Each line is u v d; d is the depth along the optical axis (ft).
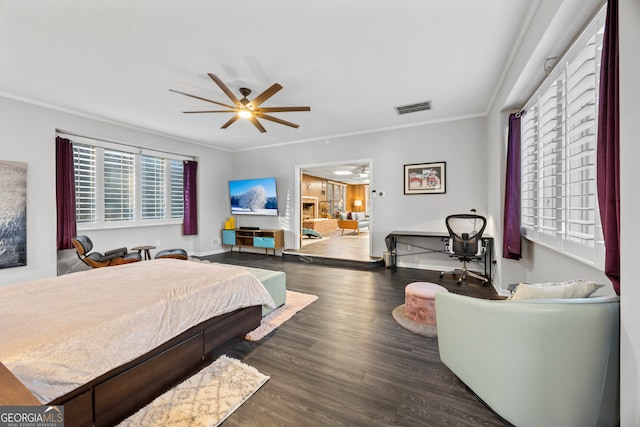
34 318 4.33
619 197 3.65
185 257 14.66
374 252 16.39
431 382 5.46
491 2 6.17
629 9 3.32
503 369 4.22
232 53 8.07
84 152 13.85
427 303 7.95
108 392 4.18
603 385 3.81
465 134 13.91
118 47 7.71
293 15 6.50
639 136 3.20
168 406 4.73
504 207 10.36
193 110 12.67
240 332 6.86
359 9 6.33
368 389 5.25
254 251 20.92
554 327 3.82
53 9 6.18
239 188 20.61
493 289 11.38
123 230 15.65
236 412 4.65
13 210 10.84
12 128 10.92
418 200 15.14
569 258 6.72
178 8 6.23
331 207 37.96
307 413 4.64
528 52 6.93
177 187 18.49
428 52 8.11
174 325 5.13
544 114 7.60
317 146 18.08
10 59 8.27
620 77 3.46
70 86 10.12
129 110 12.62
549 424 4.02
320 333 7.57
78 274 6.82
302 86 10.30
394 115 13.66
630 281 3.36
